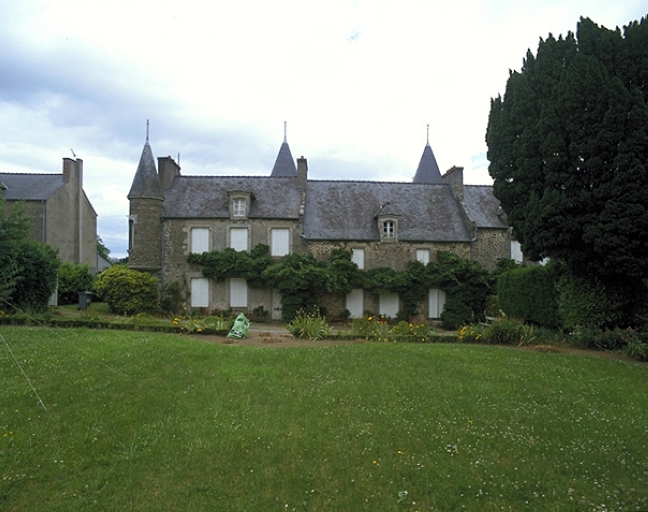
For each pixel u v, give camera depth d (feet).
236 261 71.10
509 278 51.26
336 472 15.29
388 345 35.81
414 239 74.43
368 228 75.61
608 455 16.69
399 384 25.00
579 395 23.82
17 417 19.10
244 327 42.39
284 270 68.13
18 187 88.89
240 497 13.80
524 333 40.65
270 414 20.12
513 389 24.59
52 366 26.03
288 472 15.21
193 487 14.26
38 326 42.70
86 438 17.25
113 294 67.26
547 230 40.01
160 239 73.00
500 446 17.37
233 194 73.51
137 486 14.33
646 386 25.88
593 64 38.29
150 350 30.32
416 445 17.34
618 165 36.22
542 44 44.32
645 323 40.75
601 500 13.67
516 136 45.03
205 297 72.84
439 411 21.09
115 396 21.67
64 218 92.48
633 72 39.09
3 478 14.49
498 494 14.02
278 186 80.28
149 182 72.90
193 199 76.38
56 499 13.65
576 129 38.55
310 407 21.12
